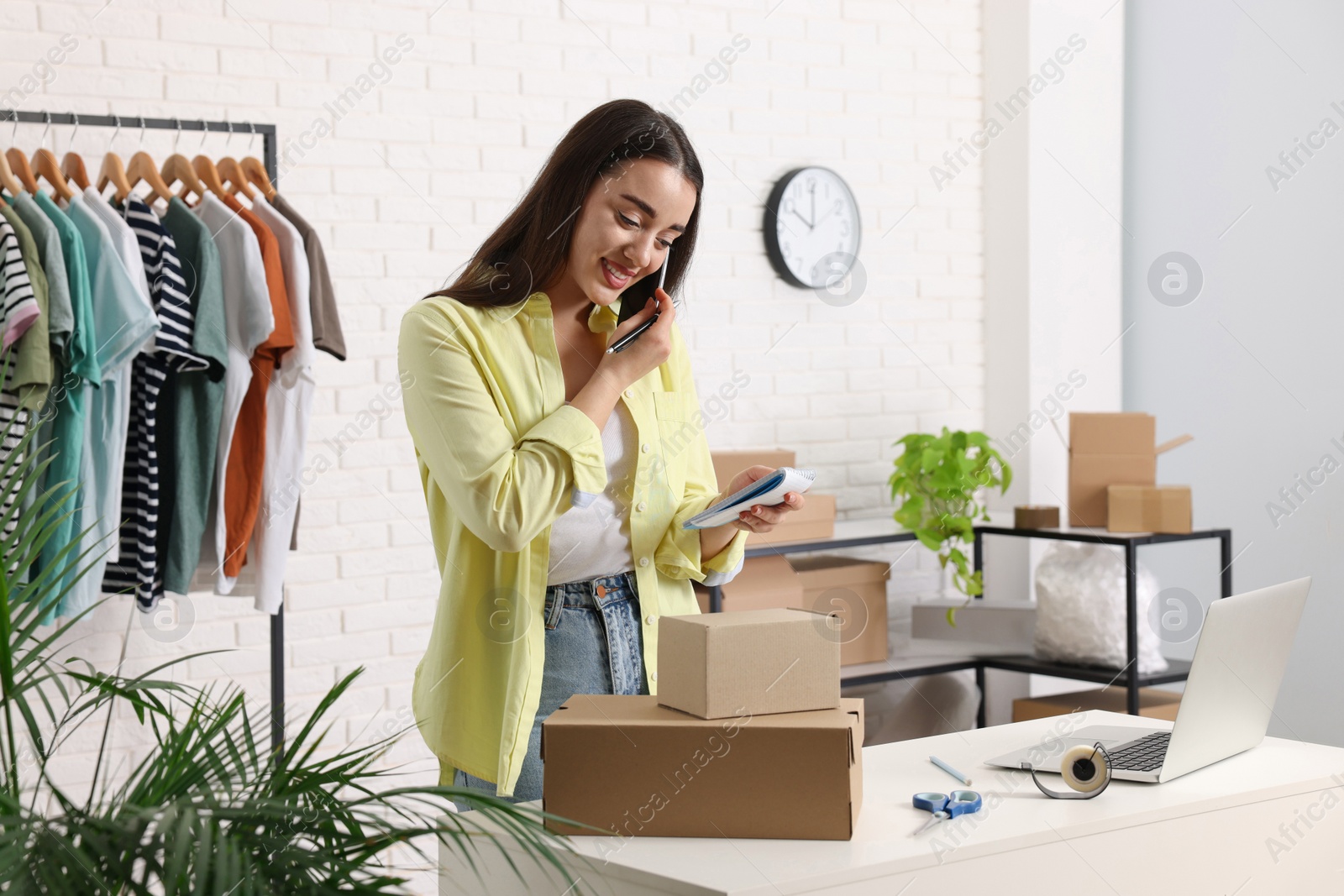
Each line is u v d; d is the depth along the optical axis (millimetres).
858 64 3959
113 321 2455
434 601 3393
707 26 3713
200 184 2723
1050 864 1401
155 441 2582
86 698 2906
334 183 3229
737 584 3256
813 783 1355
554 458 1583
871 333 4004
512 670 1611
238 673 3135
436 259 3355
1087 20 4000
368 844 1163
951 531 3529
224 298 2658
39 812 1130
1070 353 4039
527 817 1203
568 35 3508
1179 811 1511
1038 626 3438
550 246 1663
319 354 3234
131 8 2975
